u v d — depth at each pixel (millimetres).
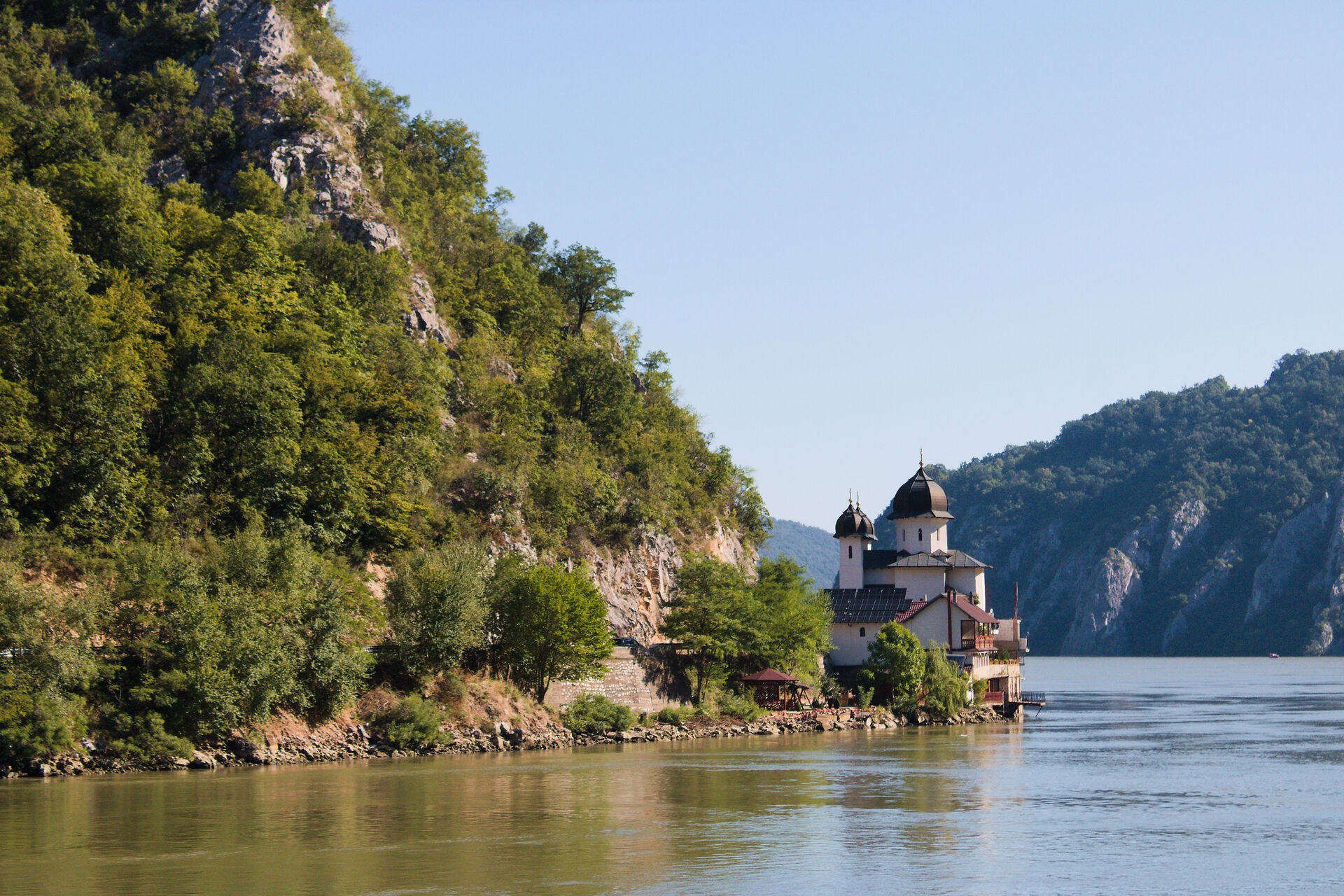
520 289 178250
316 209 157000
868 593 166875
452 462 133500
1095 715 176125
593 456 157125
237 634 89562
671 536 157625
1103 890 54094
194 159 158500
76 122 139500
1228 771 98125
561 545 138125
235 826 65750
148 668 86750
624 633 143250
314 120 165625
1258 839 66312
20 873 54656
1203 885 55281
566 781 85125
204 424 106625
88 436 96688
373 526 117000
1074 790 85750
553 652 114188
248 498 105625
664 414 191000
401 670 105375
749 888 53844
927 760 104125
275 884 53156
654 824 68688
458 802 74750
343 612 97062
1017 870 57875
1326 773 97438
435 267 168000
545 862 58344
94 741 83688
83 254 118375
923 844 64000
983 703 159625
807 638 146000
